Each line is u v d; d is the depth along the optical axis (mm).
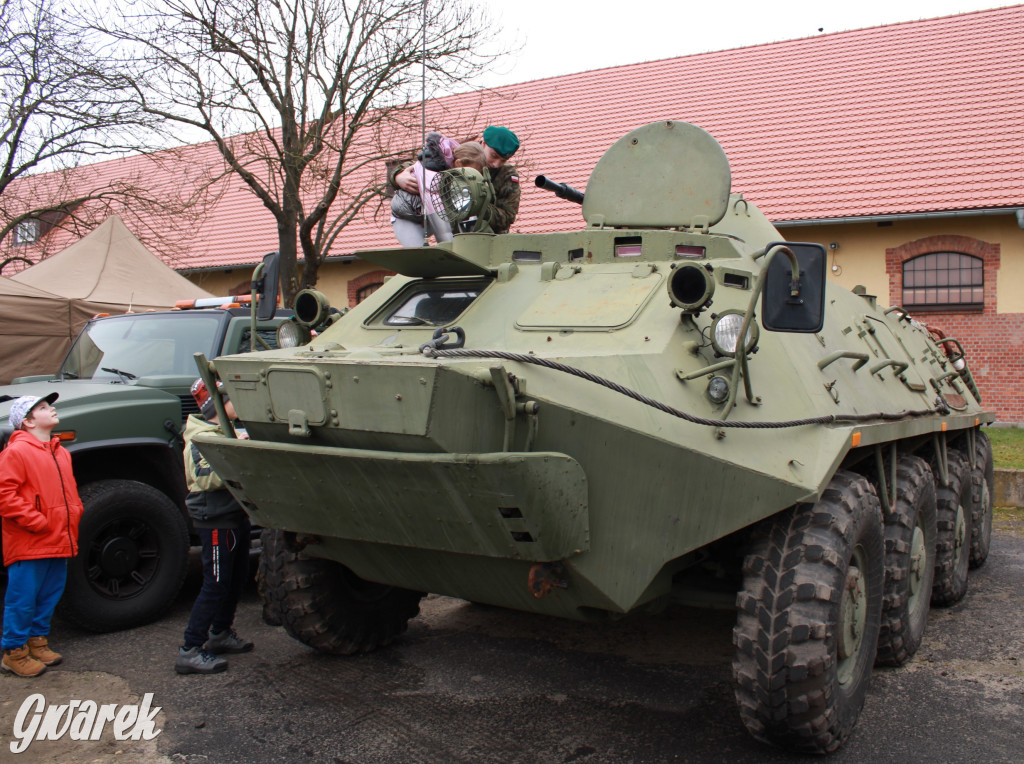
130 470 6176
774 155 17375
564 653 5184
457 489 3289
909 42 19562
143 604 5789
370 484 3531
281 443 3699
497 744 3988
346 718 4277
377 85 10898
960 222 15578
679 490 3498
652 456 3412
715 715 4301
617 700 4484
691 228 4914
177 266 19266
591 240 4590
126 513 5730
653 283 4219
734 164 17391
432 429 3193
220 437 3945
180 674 4883
